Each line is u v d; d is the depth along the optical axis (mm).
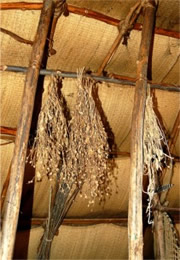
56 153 2326
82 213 3363
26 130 2062
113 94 2824
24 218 3184
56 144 2324
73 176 2480
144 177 3418
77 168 2428
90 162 2404
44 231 3184
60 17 2336
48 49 2453
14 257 3330
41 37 2219
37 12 2283
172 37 2627
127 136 3115
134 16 2402
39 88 2594
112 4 2359
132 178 2115
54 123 2312
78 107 2369
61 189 2826
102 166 2482
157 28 2561
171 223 3363
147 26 2381
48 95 2340
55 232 3102
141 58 2367
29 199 3080
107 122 2986
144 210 3578
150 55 2719
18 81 2492
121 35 2453
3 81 2473
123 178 3258
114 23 2432
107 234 3561
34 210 3188
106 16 2383
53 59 2557
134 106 2275
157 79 2932
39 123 2273
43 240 3133
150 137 2295
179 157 3377
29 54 2465
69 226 3361
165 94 2953
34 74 2176
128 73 2814
